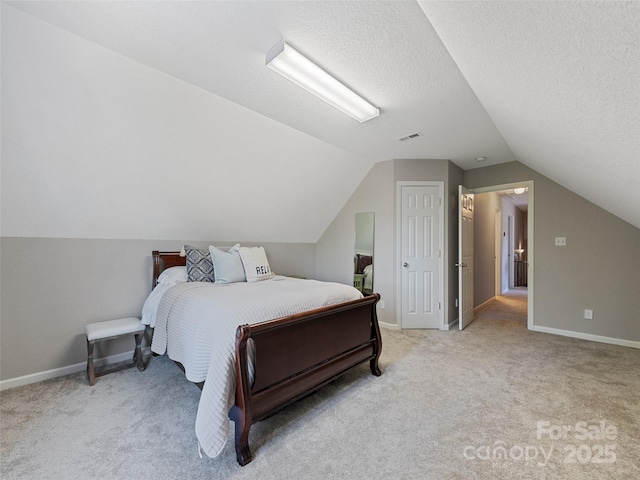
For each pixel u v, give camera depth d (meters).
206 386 1.50
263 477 1.37
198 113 2.36
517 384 2.28
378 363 2.71
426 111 2.50
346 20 1.49
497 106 2.15
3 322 2.22
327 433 1.70
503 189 4.05
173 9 1.45
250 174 3.16
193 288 2.46
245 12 1.46
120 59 1.84
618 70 0.98
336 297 2.30
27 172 2.04
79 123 2.00
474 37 1.34
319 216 4.44
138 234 2.92
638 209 2.44
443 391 2.18
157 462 1.46
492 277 6.00
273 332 1.69
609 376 2.41
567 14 0.87
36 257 2.36
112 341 2.72
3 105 1.74
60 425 1.75
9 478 1.35
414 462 1.47
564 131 1.85
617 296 3.26
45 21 1.55
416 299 3.87
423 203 3.89
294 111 2.55
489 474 1.38
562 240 3.60
